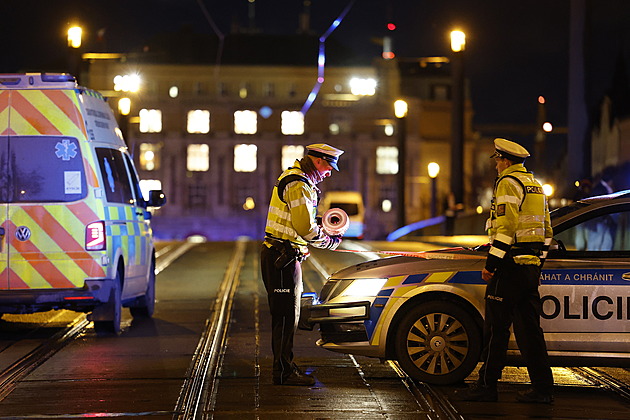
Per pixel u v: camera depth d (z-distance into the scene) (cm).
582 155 3500
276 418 1432
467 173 17900
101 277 2233
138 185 2677
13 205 2216
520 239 1543
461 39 5666
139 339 2278
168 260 5125
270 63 17412
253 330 2430
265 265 1694
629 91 6319
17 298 2205
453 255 1706
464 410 1508
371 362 1934
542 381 1554
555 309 1628
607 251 1666
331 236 1700
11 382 1727
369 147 17612
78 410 1487
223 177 17525
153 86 17350
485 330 1573
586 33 3488
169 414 1457
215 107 17450
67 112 2255
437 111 17862
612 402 1578
